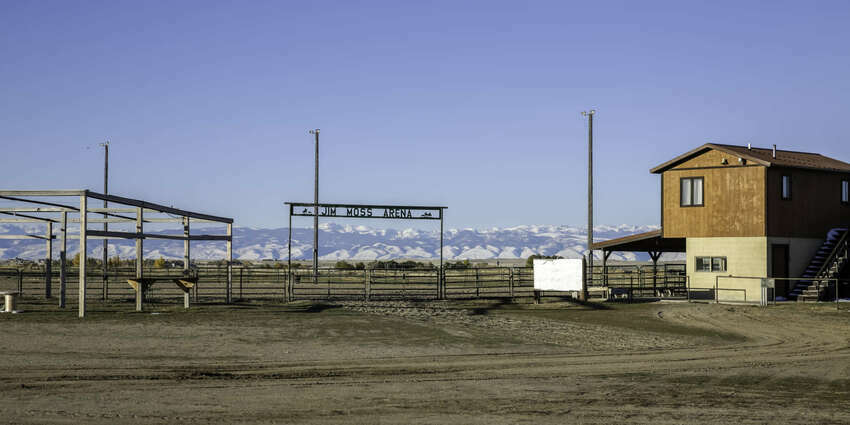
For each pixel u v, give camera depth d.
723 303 36.38
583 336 24.00
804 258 39.56
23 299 33.09
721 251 38.97
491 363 18.33
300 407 12.72
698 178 39.94
